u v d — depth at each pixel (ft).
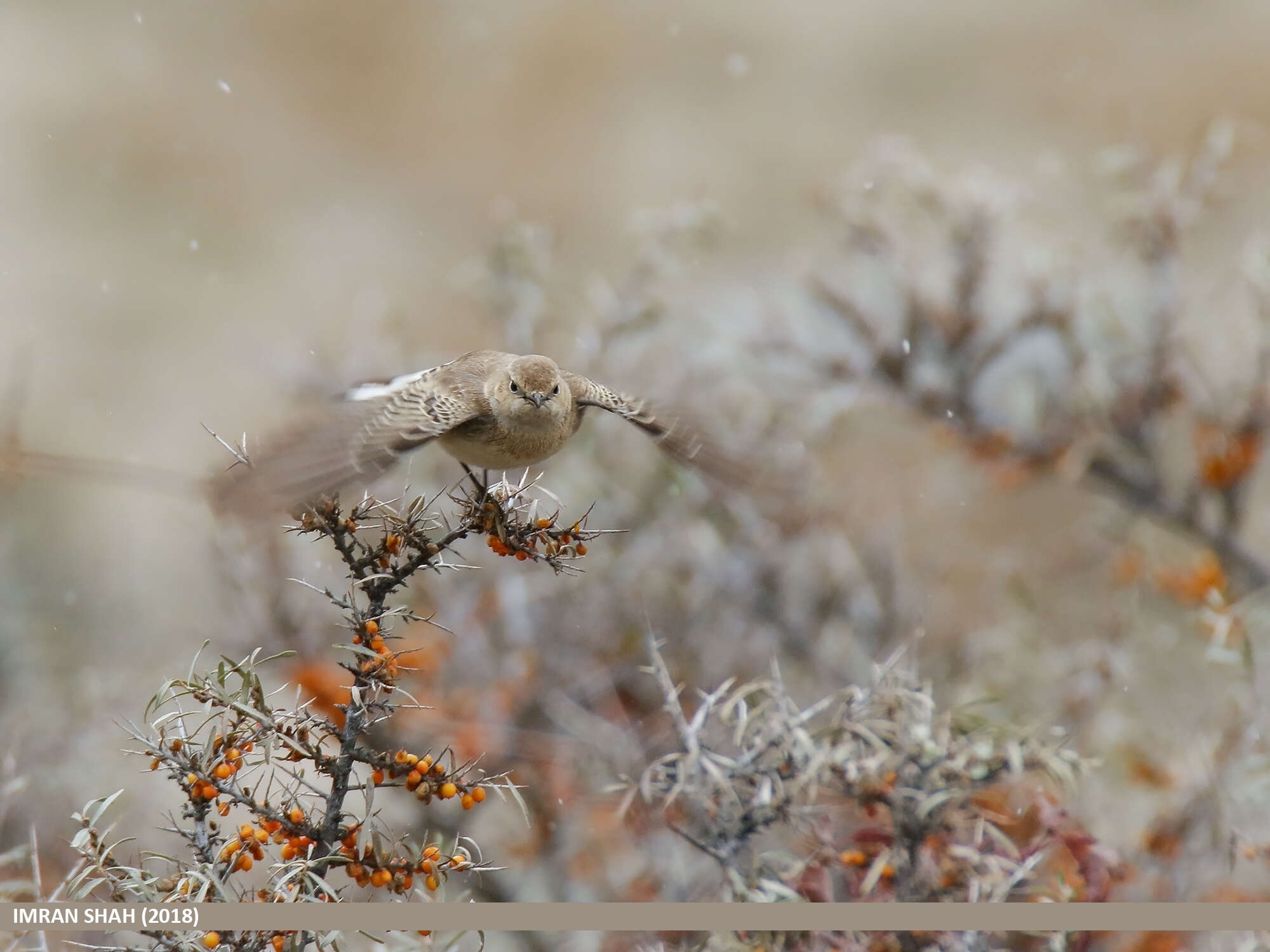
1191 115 81.05
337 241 84.74
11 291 75.77
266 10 98.37
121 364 69.77
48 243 81.56
